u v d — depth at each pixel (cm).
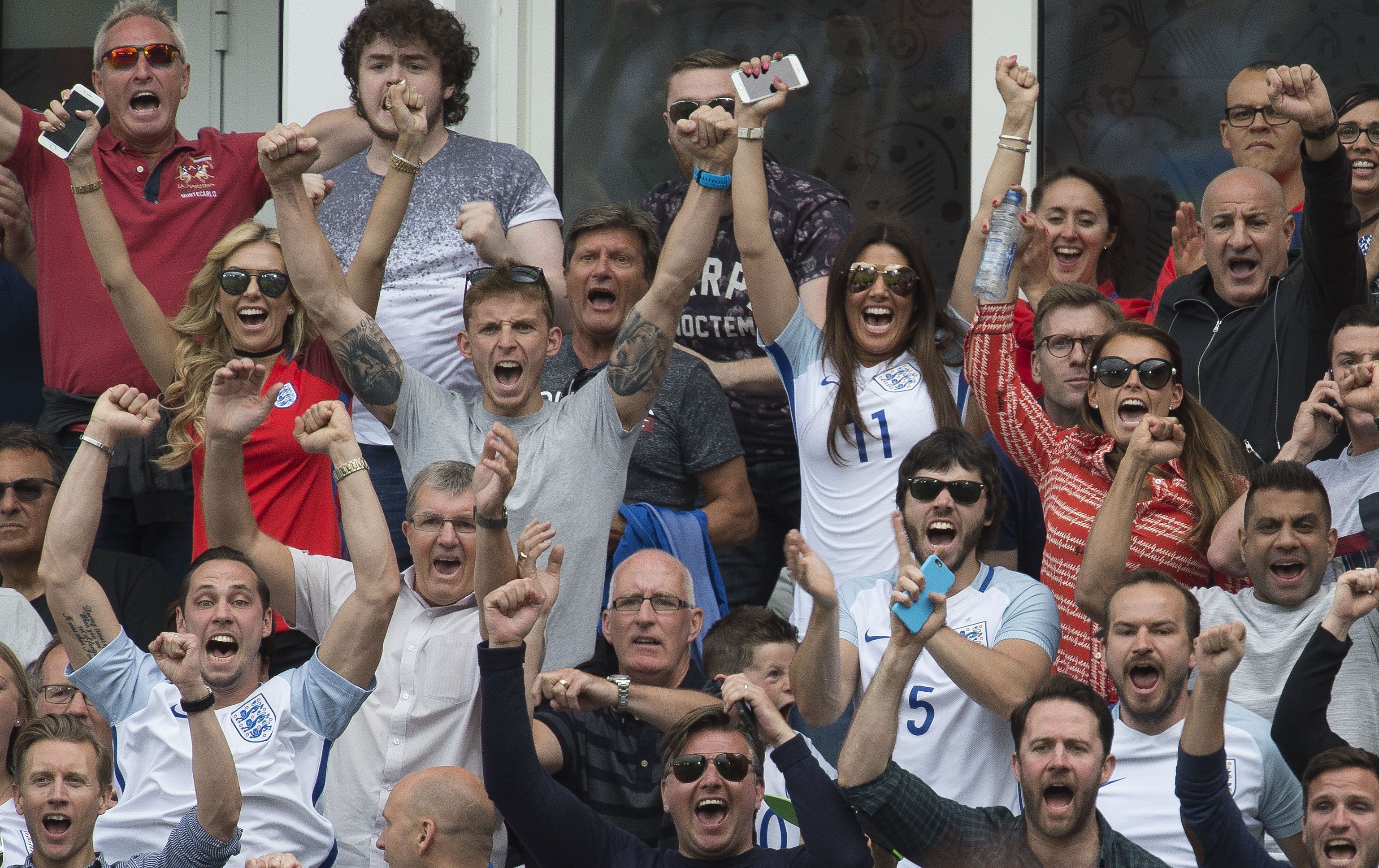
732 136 1994
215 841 1747
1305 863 1839
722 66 2423
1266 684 1920
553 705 1900
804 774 1700
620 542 2211
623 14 2762
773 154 2727
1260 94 2417
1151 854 1709
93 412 2117
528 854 1922
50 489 2202
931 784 1845
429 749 1930
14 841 1917
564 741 1928
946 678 1869
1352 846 1709
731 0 2739
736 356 2430
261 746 1856
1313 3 2623
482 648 1731
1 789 1952
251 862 1695
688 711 1906
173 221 2391
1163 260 2655
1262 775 1825
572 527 2019
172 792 1861
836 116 2714
